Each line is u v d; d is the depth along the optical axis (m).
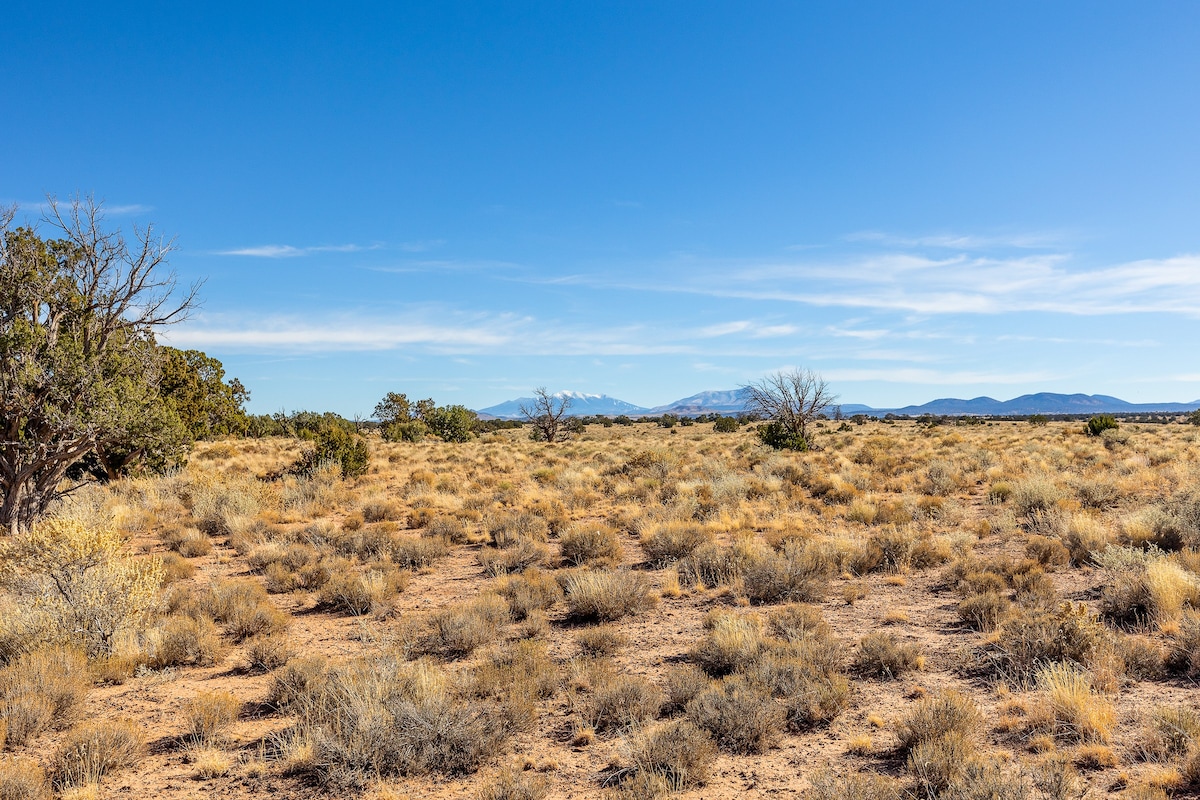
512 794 5.23
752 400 41.00
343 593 11.62
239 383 42.38
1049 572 12.07
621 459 37.84
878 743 6.08
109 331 17.47
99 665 8.51
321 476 28.31
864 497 21.22
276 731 6.77
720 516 18.56
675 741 5.85
